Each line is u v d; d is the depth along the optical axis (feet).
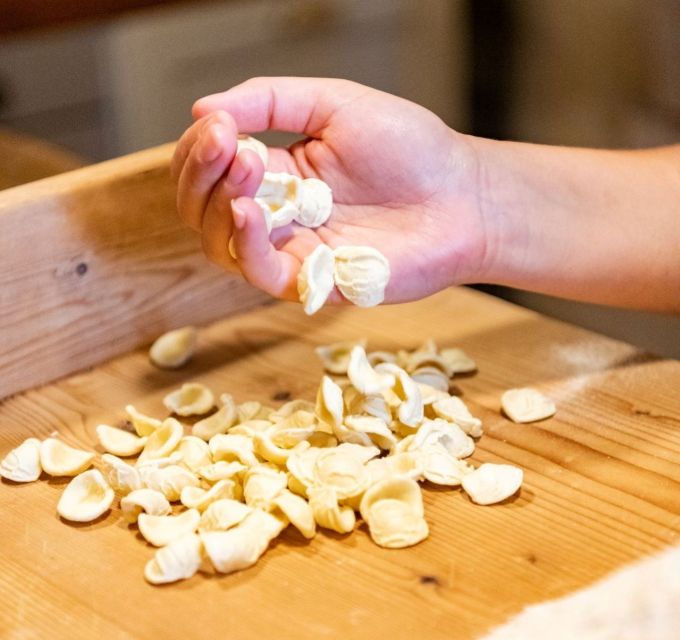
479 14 3.77
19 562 1.64
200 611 1.56
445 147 1.91
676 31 3.16
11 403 1.98
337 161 1.90
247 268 1.77
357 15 4.14
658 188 2.05
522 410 1.88
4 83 3.63
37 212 1.94
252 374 2.04
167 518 1.68
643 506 1.70
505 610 1.54
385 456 1.81
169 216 2.10
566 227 1.99
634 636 1.52
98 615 1.56
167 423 1.84
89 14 2.50
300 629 1.53
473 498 1.71
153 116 3.93
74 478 1.77
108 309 2.07
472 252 1.93
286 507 1.65
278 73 4.09
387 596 1.57
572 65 3.59
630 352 2.04
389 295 1.88
